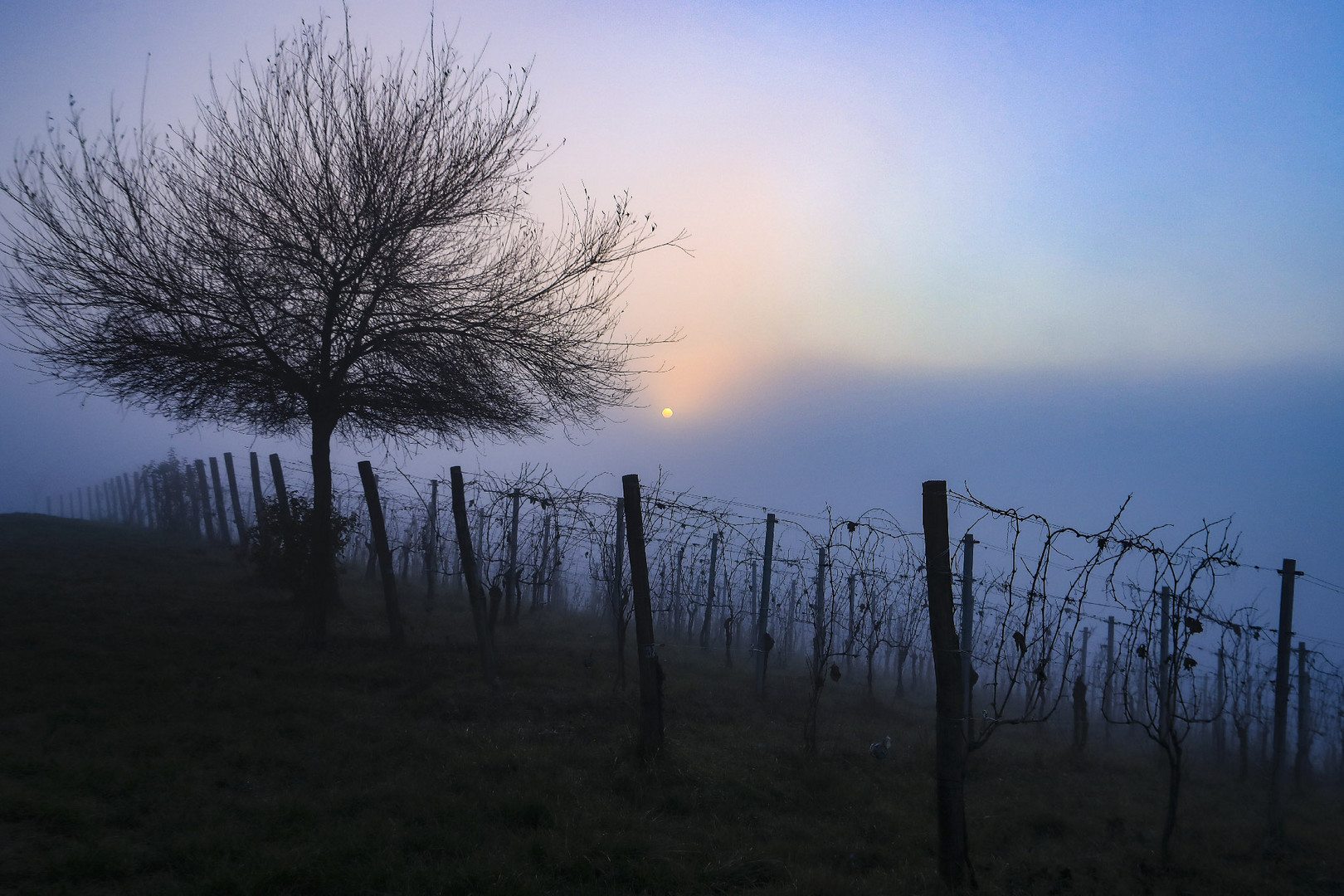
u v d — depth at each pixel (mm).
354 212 11336
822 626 9578
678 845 5691
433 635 13164
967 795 8141
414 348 11664
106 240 10305
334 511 15828
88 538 20469
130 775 5953
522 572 15281
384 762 6891
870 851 6004
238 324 10703
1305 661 11516
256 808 5691
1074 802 8242
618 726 8688
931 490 5488
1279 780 7586
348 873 4691
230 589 14898
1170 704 6430
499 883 4676
